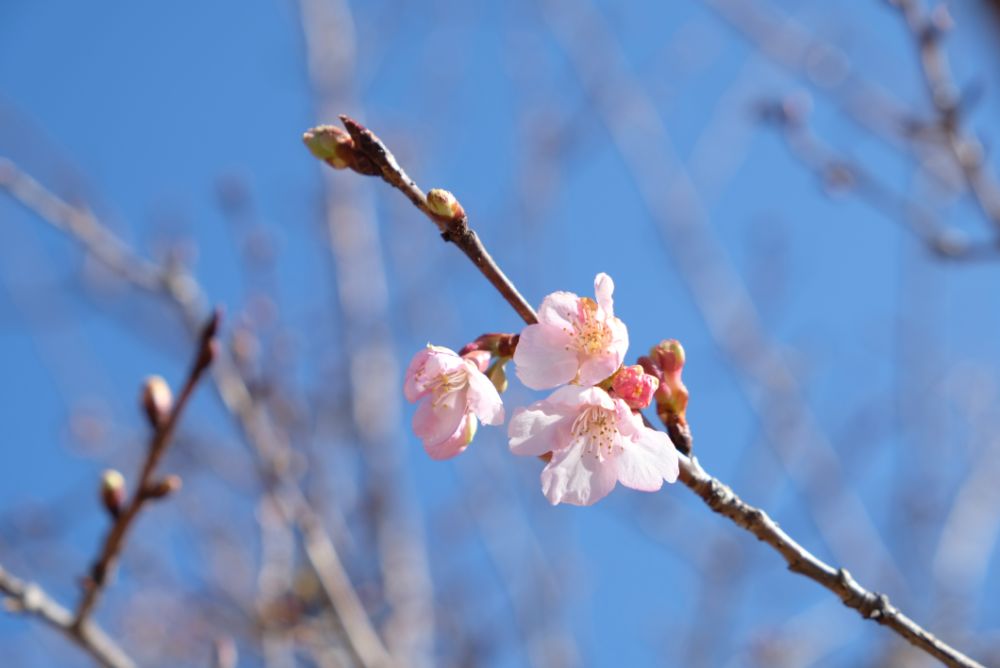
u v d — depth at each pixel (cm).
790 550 53
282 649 84
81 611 60
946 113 68
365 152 53
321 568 69
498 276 53
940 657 53
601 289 54
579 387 53
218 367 70
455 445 54
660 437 53
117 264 77
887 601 53
